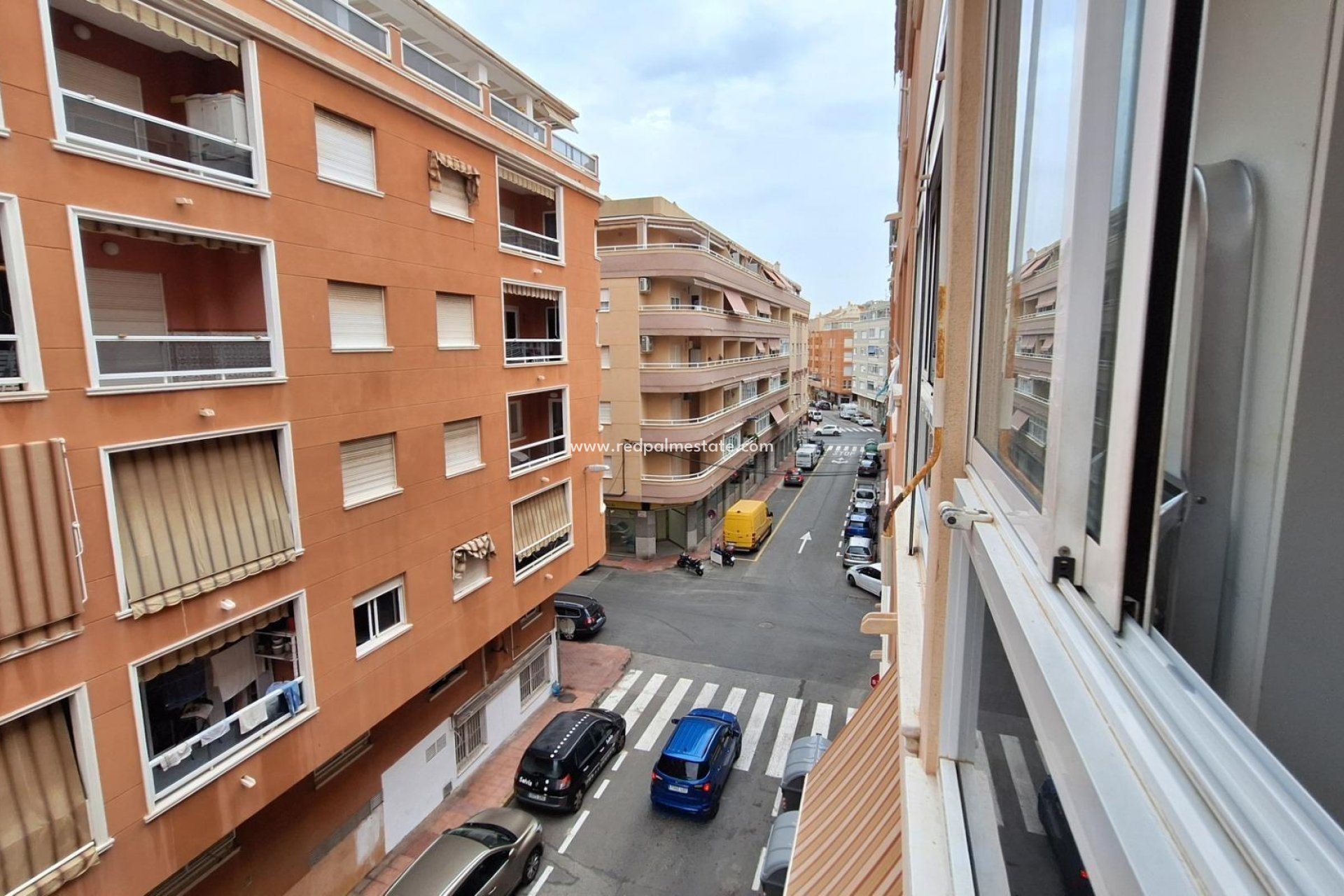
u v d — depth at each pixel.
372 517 9.34
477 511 11.62
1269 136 0.83
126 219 6.27
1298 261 0.79
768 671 17.36
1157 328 0.83
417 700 11.50
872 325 77.12
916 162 5.07
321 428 8.44
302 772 8.38
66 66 6.80
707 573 24.91
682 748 12.12
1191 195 0.83
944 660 2.15
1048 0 1.29
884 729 4.90
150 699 7.18
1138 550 0.87
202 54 7.70
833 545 28.28
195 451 7.10
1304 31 0.77
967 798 2.06
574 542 15.06
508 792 12.52
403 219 9.66
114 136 7.13
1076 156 0.93
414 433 10.05
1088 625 0.92
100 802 6.15
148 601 6.50
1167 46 0.78
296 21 7.89
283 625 8.50
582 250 14.88
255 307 8.06
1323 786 0.81
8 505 5.47
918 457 4.71
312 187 8.21
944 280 2.12
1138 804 0.66
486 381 11.66
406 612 10.16
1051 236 1.24
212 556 7.14
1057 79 1.20
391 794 10.96
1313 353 0.79
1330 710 0.82
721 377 27.77
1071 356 0.98
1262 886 0.52
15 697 5.58
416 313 9.96
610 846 11.22
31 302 5.61
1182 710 0.72
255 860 8.71
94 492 6.09
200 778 7.14
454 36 12.45
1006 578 1.19
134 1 6.38
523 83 14.52
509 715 14.30
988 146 1.90
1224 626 0.89
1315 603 0.81
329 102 8.40
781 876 9.25
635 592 23.00
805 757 12.05
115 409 6.22
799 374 53.88
